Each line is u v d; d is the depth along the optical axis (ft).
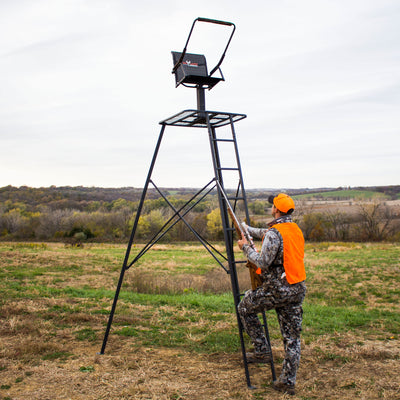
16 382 12.01
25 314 20.83
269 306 11.36
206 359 14.82
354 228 175.22
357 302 36.68
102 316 21.35
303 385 12.27
